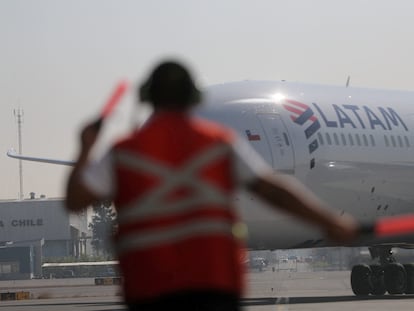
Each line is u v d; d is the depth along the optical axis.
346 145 74.88
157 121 14.21
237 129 70.56
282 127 71.81
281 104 72.81
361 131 76.38
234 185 13.95
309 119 73.19
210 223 13.73
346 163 74.69
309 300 78.88
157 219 13.76
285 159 71.19
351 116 76.31
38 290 163.25
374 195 77.38
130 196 13.84
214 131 14.08
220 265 13.73
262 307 68.06
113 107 14.07
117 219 14.00
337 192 74.75
